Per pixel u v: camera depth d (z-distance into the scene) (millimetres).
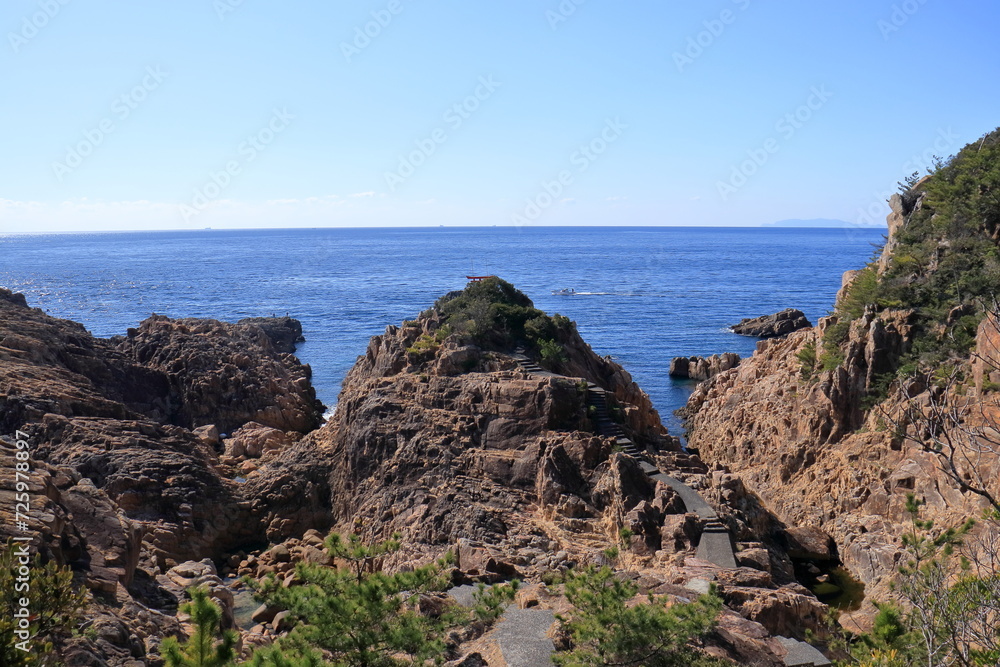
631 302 175625
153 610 25922
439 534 39562
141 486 45750
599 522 38719
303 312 160250
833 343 53344
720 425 63969
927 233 55406
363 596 19938
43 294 192750
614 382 60375
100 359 68875
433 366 53031
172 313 158000
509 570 33375
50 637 19031
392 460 46375
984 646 16562
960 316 45156
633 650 20719
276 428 69812
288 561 43625
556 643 23250
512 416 45875
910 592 18672
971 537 28656
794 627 29078
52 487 27672
